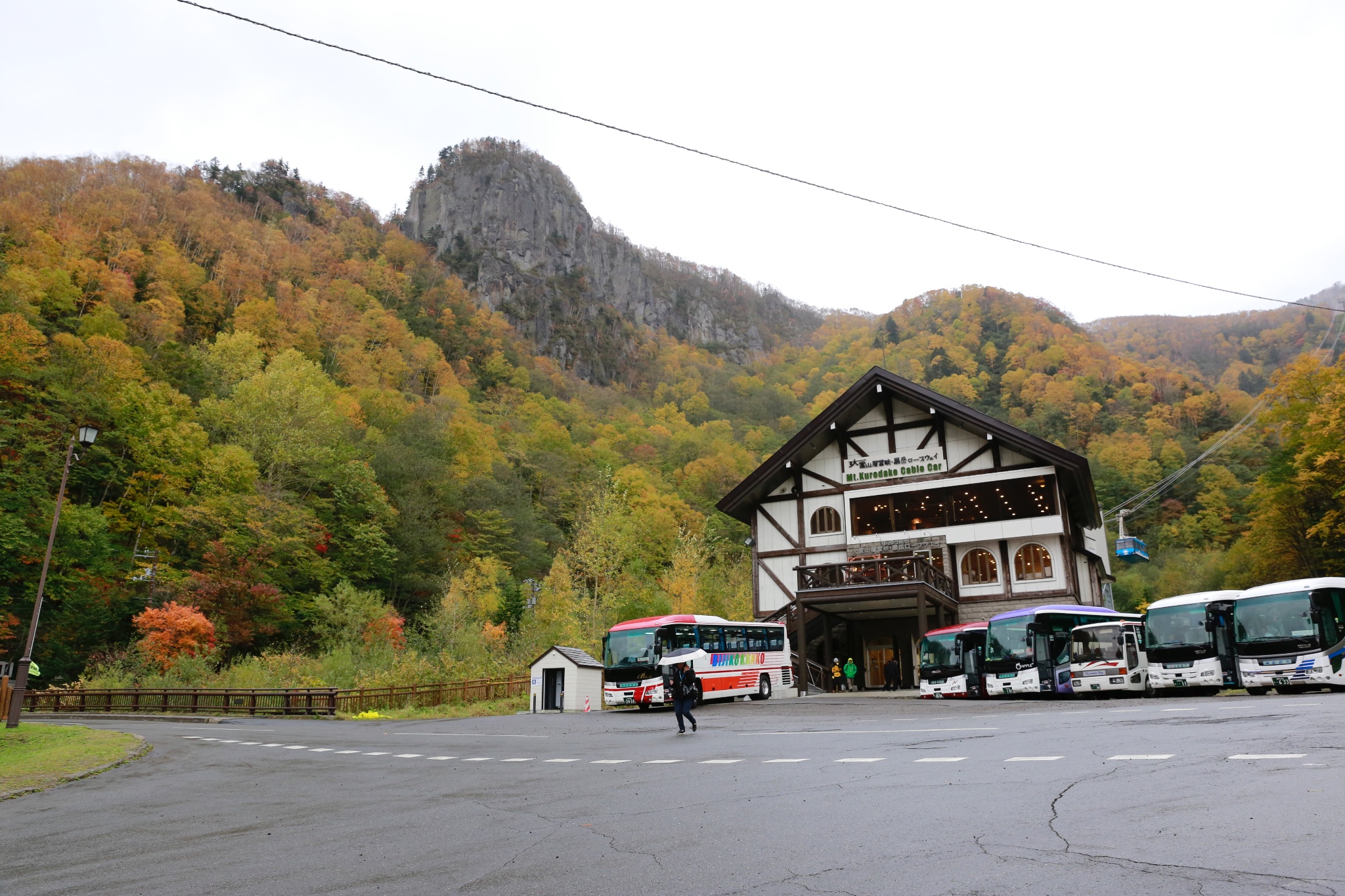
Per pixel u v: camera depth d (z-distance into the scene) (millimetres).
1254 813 6508
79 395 57500
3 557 43688
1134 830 6258
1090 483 35906
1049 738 12594
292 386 73062
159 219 112688
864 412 39062
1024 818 6922
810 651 38000
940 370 138375
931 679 29234
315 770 14031
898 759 11172
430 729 23234
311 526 61969
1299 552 48062
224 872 6707
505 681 36219
